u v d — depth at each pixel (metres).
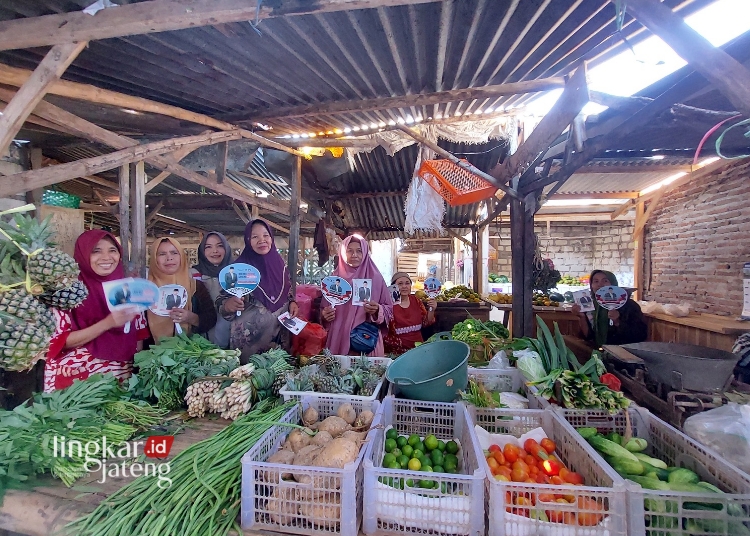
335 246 7.96
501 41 2.37
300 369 2.51
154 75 2.68
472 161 6.13
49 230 1.88
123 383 2.37
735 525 1.33
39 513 1.52
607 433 2.08
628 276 11.71
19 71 2.07
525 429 2.11
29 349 1.63
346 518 1.42
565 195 7.29
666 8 1.33
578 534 1.37
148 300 2.48
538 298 6.63
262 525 1.47
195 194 6.55
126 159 2.66
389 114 3.66
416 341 4.21
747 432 1.73
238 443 1.82
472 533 1.41
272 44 2.31
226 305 2.96
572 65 2.70
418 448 1.86
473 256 9.10
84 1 1.83
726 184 4.96
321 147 4.29
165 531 1.38
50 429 1.71
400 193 7.39
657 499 1.37
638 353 2.58
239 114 3.43
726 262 4.96
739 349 3.17
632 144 3.62
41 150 4.02
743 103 1.26
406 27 2.19
